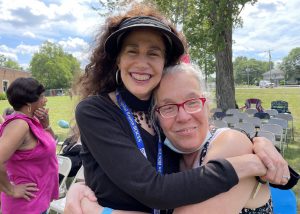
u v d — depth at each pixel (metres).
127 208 0.61
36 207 1.29
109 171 0.59
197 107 0.65
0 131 1.25
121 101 0.67
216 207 0.54
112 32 0.70
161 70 0.66
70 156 2.16
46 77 39.84
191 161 0.67
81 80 0.76
